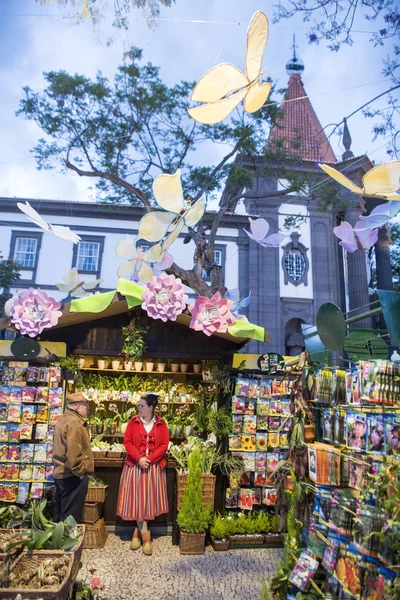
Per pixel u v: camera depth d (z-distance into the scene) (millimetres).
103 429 6484
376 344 4250
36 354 5297
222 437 5730
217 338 6066
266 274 18062
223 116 2562
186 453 5527
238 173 12867
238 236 18250
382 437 2475
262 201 18391
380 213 3449
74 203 17547
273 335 17703
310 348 4250
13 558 2947
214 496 5496
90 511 5113
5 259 16891
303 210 18688
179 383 6898
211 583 4172
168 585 4109
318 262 18547
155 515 4973
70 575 2820
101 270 17422
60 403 5496
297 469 3250
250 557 4871
